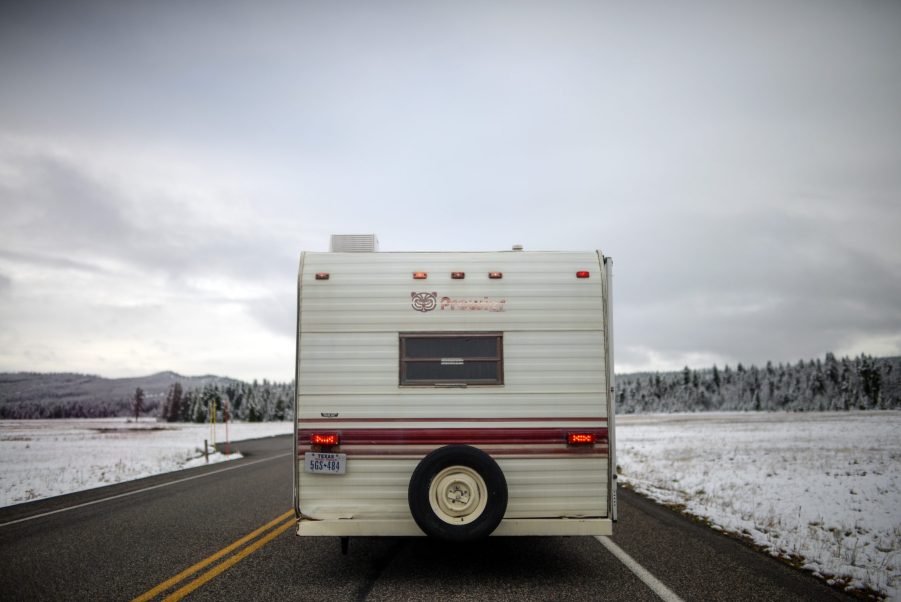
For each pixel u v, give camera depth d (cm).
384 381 602
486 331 610
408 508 589
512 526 579
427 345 608
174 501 1084
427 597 514
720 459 1833
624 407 15338
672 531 804
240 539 757
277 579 575
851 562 616
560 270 623
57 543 741
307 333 609
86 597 521
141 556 669
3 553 691
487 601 502
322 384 602
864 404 11931
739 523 830
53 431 6575
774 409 13212
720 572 593
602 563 633
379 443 596
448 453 563
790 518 874
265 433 4962
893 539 737
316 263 620
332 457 593
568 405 603
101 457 2322
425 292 614
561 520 582
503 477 563
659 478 1409
